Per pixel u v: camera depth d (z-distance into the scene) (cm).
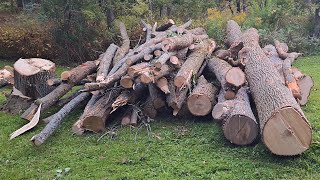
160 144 597
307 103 762
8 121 733
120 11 1355
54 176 517
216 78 771
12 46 1341
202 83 702
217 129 633
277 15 1476
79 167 537
